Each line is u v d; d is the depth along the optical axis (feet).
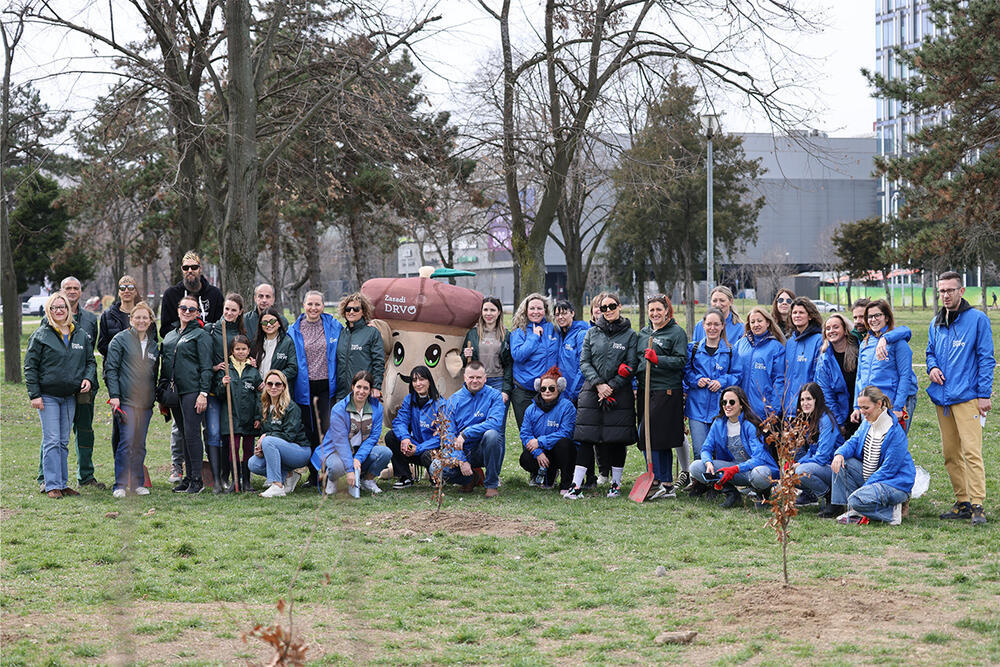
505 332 39.70
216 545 27.73
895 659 17.37
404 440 37.11
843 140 291.99
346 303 37.70
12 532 29.53
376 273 243.19
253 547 27.66
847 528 29.89
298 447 36.50
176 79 65.72
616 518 32.07
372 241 128.67
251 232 61.87
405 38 63.16
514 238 78.64
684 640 18.93
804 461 33.06
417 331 39.81
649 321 36.58
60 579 24.22
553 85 76.74
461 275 44.75
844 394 33.81
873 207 312.09
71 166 103.50
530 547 27.66
